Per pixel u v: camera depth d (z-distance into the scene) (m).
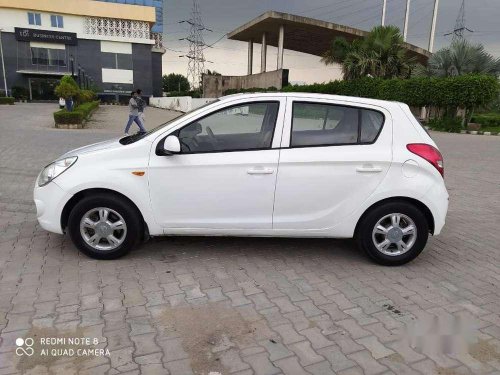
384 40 30.14
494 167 11.34
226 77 54.78
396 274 4.13
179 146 3.88
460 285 3.93
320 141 4.09
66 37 55.84
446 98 24.53
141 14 59.62
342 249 4.71
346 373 2.66
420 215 4.16
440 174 4.21
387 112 4.20
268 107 4.12
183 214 4.10
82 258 4.23
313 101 4.11
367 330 3.14
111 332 3.01
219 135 4.10
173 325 3.13
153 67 66.94
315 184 4.06
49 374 2.57
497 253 4.80
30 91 54.94
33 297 3.44
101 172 4.00
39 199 4.14
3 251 4.36
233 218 4.12
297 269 4.16
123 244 4.15
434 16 40.78
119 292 3.58
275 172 4.02
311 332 3.09
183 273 3.99
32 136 14.36
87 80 57.97
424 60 45.91
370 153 4.07
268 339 2.99
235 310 3.37
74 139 13.93
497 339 3.08
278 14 42.59
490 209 6.81
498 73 26.72
